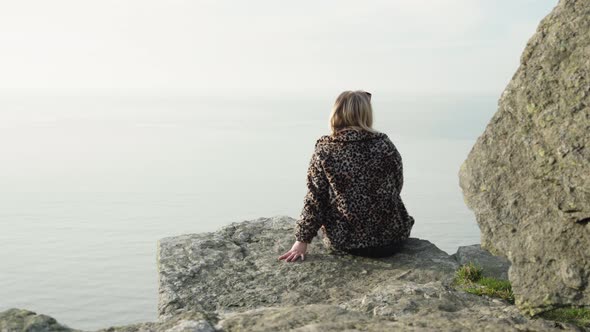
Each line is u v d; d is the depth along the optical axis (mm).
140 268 170375
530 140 3180
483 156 3494
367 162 4605
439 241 190125
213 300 4160
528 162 3191
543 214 3043
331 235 4793
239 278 4500
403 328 2512
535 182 3141
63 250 196250
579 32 3059
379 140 4645
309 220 4730
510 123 3373
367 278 4387
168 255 4965
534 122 3160
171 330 2477
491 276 4254
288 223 5785
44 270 169125
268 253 4996
